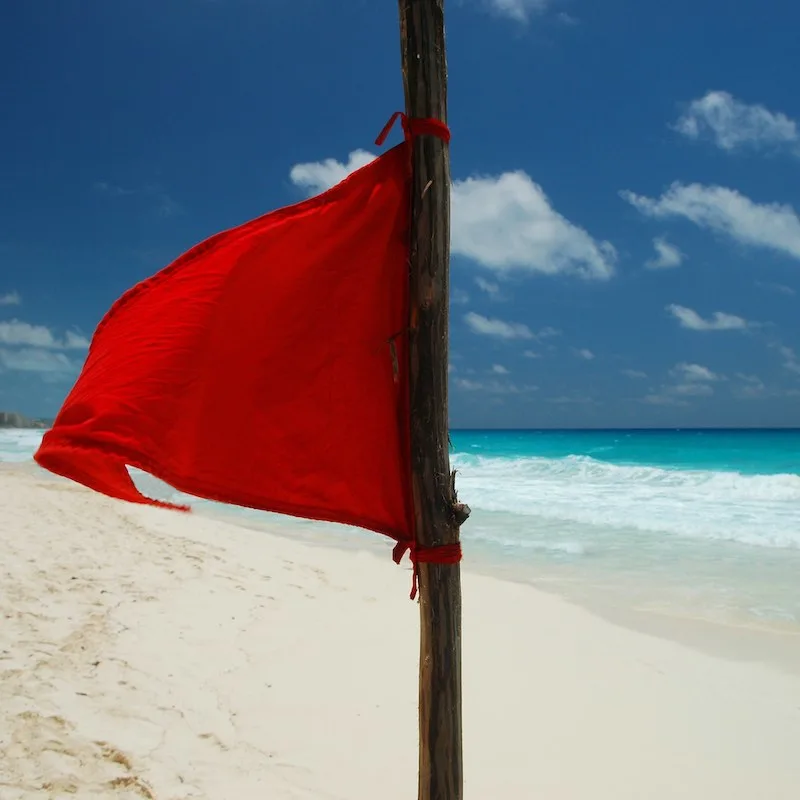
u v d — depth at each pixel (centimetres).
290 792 348
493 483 1830
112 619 566
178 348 189
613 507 1340
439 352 207
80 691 433
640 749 406
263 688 460
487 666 525
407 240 211
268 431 198
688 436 6275
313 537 1090
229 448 192
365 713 430
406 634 567
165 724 405
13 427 7556
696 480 1753
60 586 647
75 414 178
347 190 208
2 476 1625
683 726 434
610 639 589
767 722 440
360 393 208
